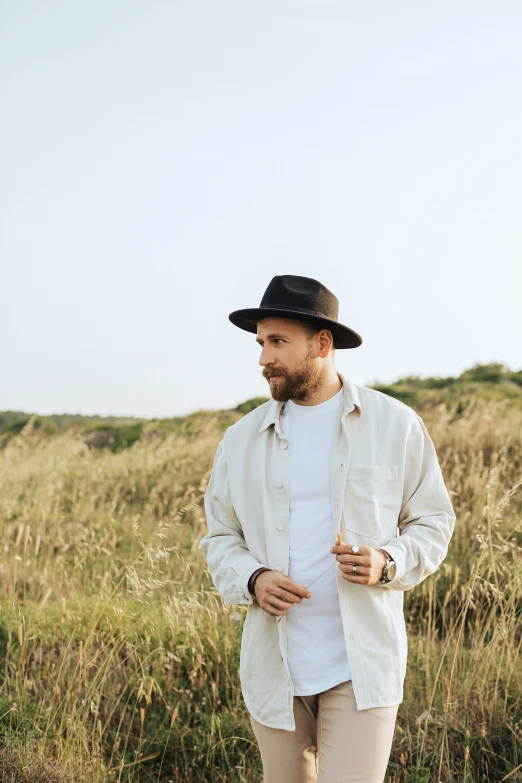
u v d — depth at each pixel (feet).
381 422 8.16
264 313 7.94
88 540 19.20
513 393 42.16
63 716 11.60
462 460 25.04
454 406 35.73
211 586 15.14
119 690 12.72
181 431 40.01
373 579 7.29
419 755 10.94
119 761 11.35
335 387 8.39
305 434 8.23
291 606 7.59
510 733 11.35
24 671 12.80
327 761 7.50
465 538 17.72
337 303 8.38
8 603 15.01
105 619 13.99
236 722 11.98
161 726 11.95
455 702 11.47
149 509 23.25
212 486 8.92
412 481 8.23
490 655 12.26
